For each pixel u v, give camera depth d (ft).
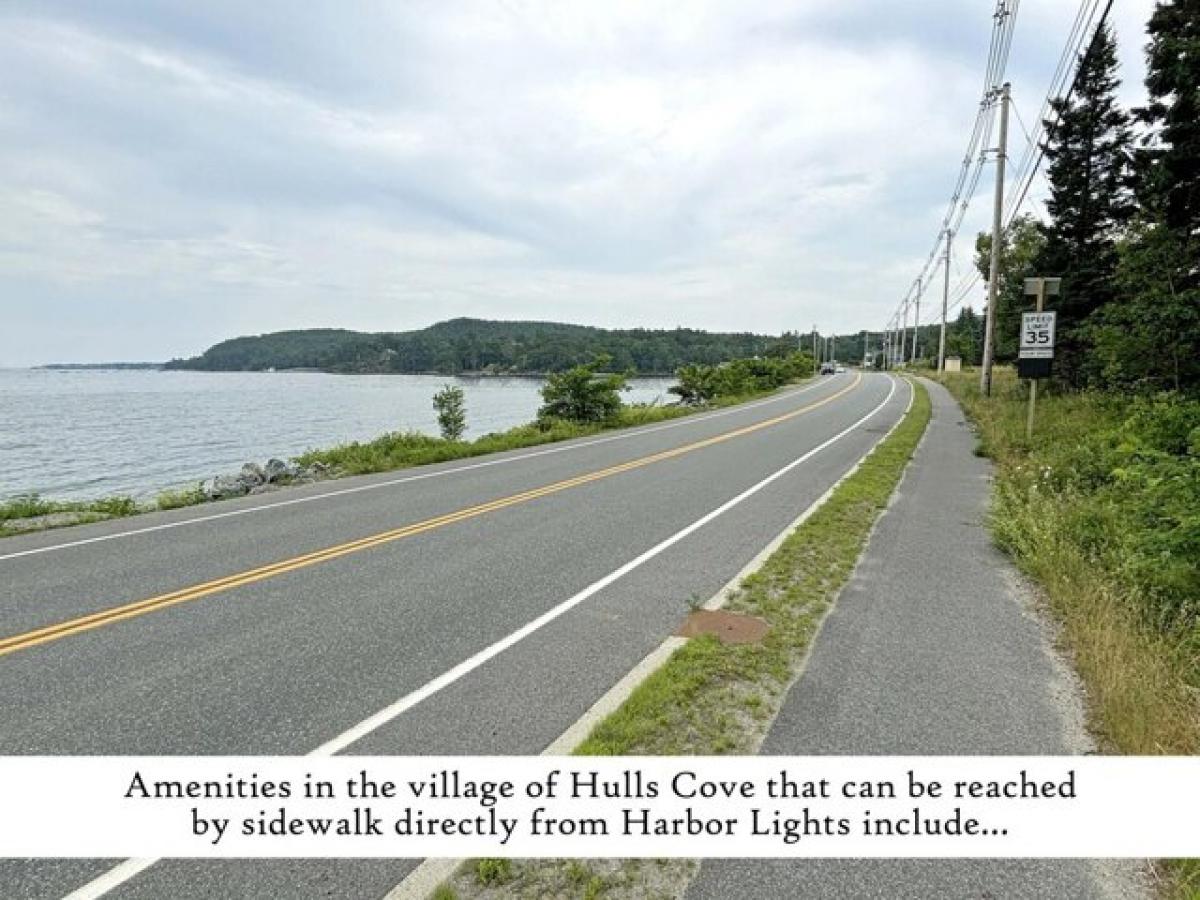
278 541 24.02
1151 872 8.35
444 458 47.60
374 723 11.66
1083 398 57.82
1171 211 43.62
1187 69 40.29
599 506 29.53
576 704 12.19
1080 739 11.06
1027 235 113.09
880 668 13.47
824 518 26.05
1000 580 19.13
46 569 20.86
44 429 109.29
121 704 12.34
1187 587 15.87
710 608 16.80
